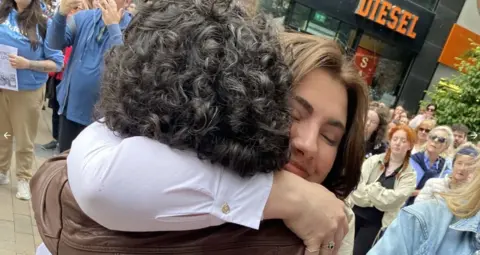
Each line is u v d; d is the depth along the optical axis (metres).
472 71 9.89
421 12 11.62
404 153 3.74
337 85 0.93
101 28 3.08
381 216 3.72
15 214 3.57
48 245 0.82
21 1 3.52
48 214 0.84
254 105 0.67
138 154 0.68
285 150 0.75
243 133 0.68
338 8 10.65
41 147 5.32
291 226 0.78
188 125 0.67
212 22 0.70
